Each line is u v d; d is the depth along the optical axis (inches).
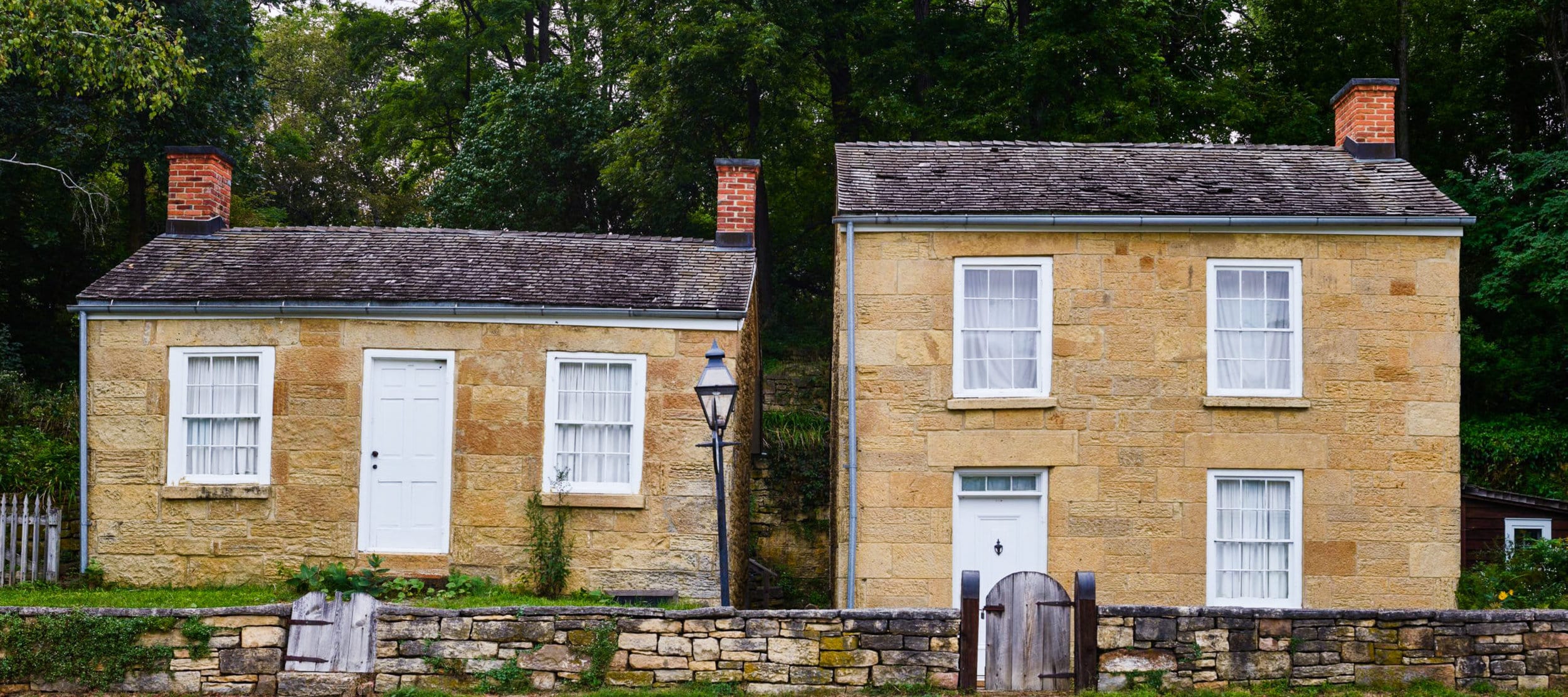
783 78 977.5
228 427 592.4
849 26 1029.8
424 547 587.2
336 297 586.6
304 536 583.8
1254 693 409.1
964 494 577.3
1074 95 982.4
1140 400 576.7
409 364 595.2
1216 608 415.2
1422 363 576.7
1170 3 1034.1
